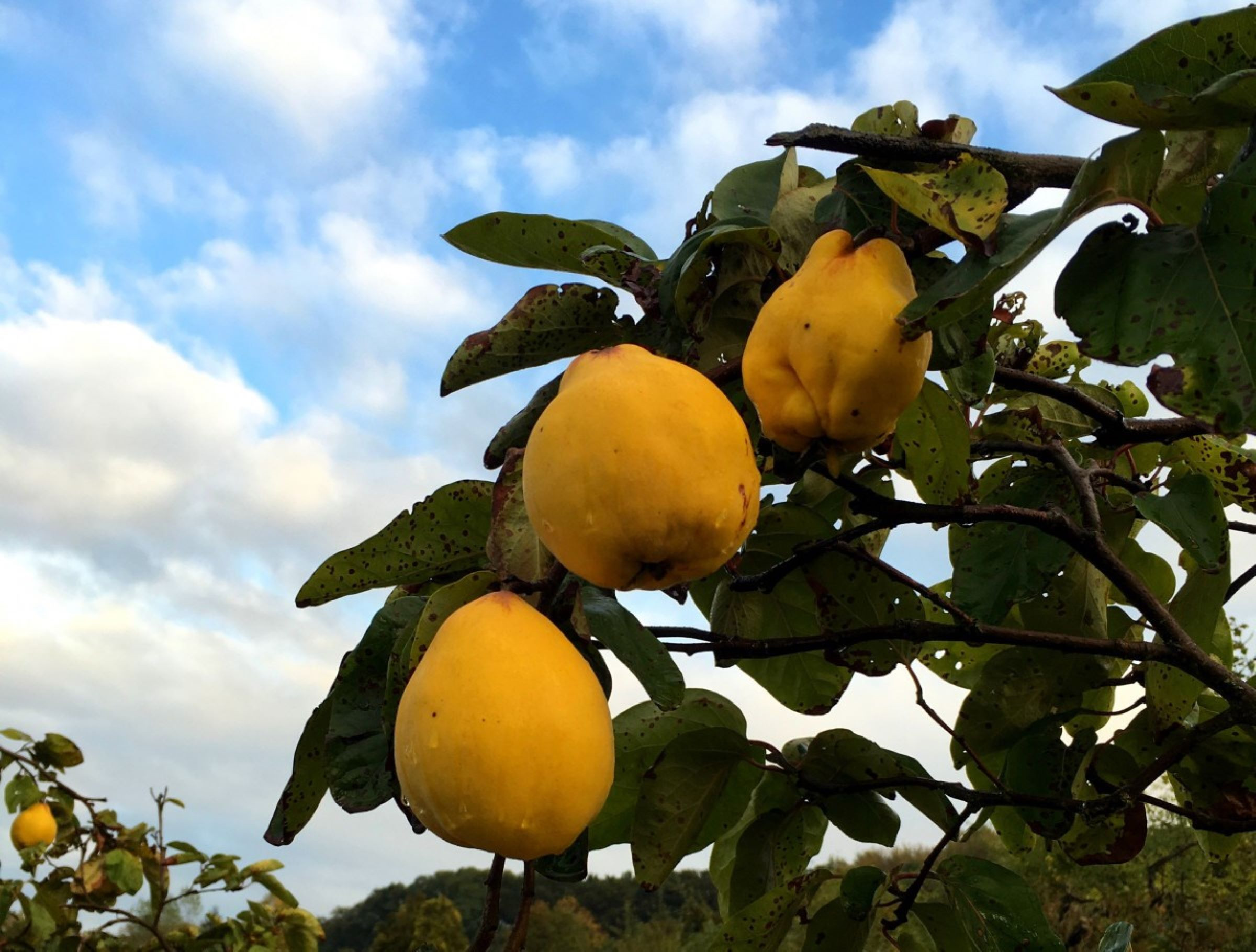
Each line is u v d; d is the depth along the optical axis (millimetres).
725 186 584
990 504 671
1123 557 782
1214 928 2658
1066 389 665
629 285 546
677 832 650
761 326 441
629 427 398
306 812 579
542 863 523
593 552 408
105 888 1605
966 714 730
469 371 579
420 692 405
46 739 1623
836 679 755
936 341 508
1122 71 466
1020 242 419
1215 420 401
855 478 747
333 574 573
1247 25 443
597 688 422
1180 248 437
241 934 1680
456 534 563
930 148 522
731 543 412
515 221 557
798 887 637
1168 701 635
